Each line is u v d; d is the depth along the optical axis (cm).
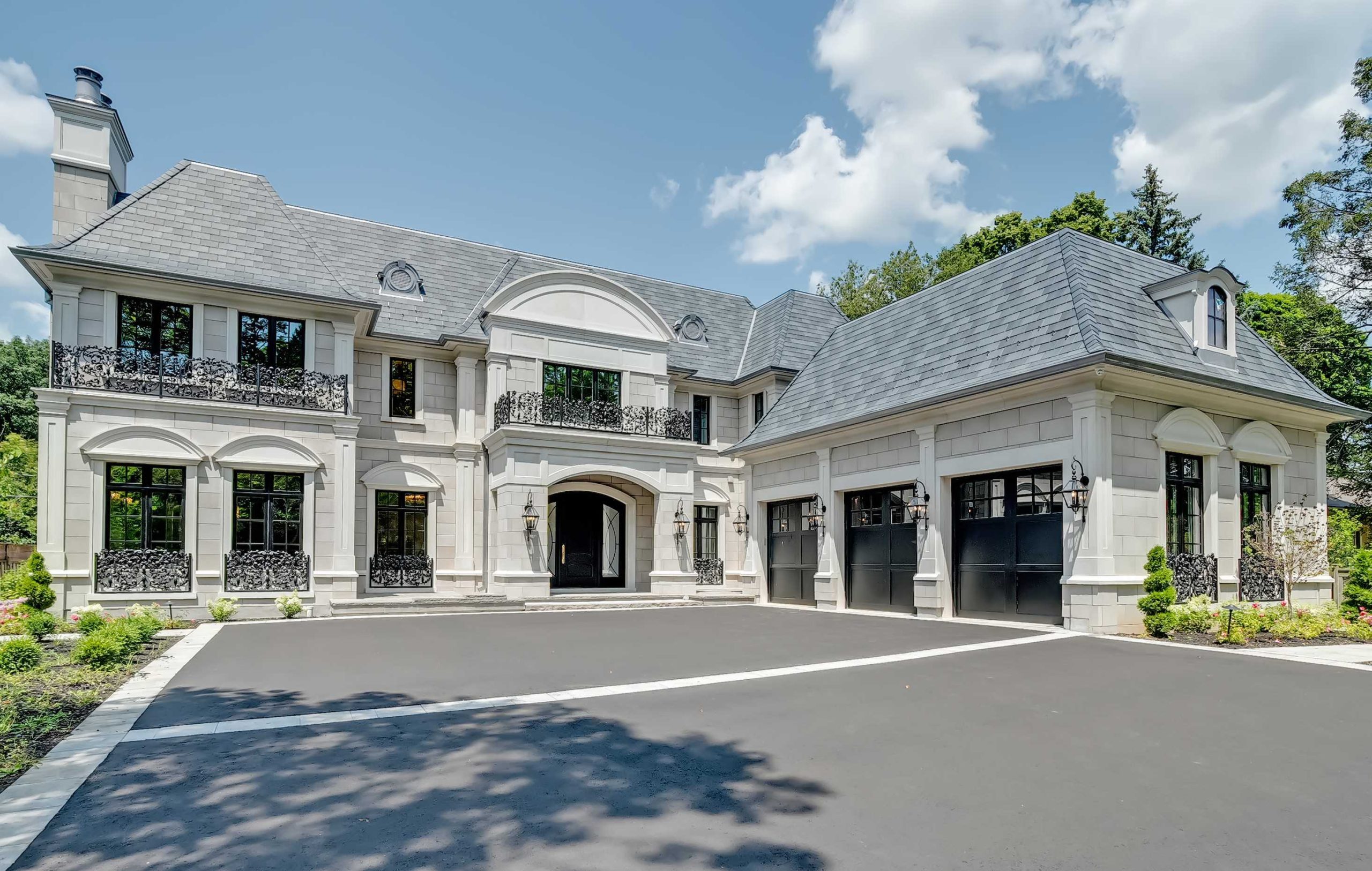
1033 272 1533
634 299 2169
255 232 1767
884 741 574
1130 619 1209
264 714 661
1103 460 1205
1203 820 421
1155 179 3559
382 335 1923
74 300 1522
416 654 1016
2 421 3488
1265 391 1378
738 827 410
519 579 1844
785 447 1970
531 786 472
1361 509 2283
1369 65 2153
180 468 1578
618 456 2028
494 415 1972
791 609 1805
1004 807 439
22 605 1307
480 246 2366
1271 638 1104
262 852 371
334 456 1711
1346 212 2300
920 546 1540
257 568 1603
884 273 3881
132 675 848
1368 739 581
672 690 762
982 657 953
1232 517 1398
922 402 1492
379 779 481
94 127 1759
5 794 450
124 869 353
